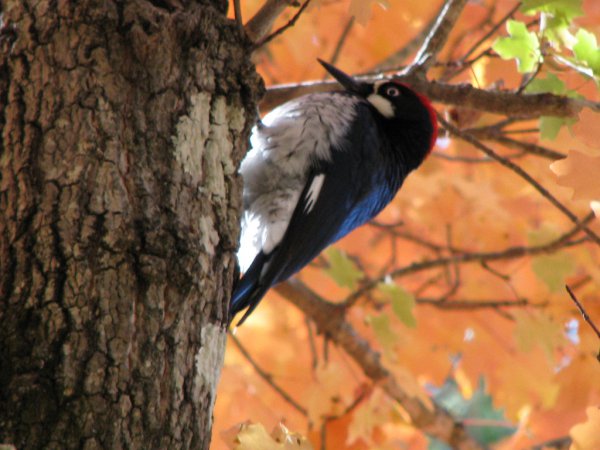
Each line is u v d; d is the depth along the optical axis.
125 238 5.96
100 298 5.80
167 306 6.08
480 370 13.23
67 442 5.52
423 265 12.27
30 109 6.04
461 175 13.76
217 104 6.92
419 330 13.12
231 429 7.54
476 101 9.52
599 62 8.32
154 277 6.00
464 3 9.75
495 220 13.07
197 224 6.43
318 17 12.73
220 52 7.05
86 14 6.31
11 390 5.52
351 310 13.10
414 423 12.60
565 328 12.97
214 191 6.68
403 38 12.71
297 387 12.50
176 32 6.71
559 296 12.45
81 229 5.87
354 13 8.12
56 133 6.02
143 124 6.39
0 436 5.44
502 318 13.03
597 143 7.79
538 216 13.33
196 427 6.16
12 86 6.07
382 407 12.04
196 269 6.27
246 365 12.66
